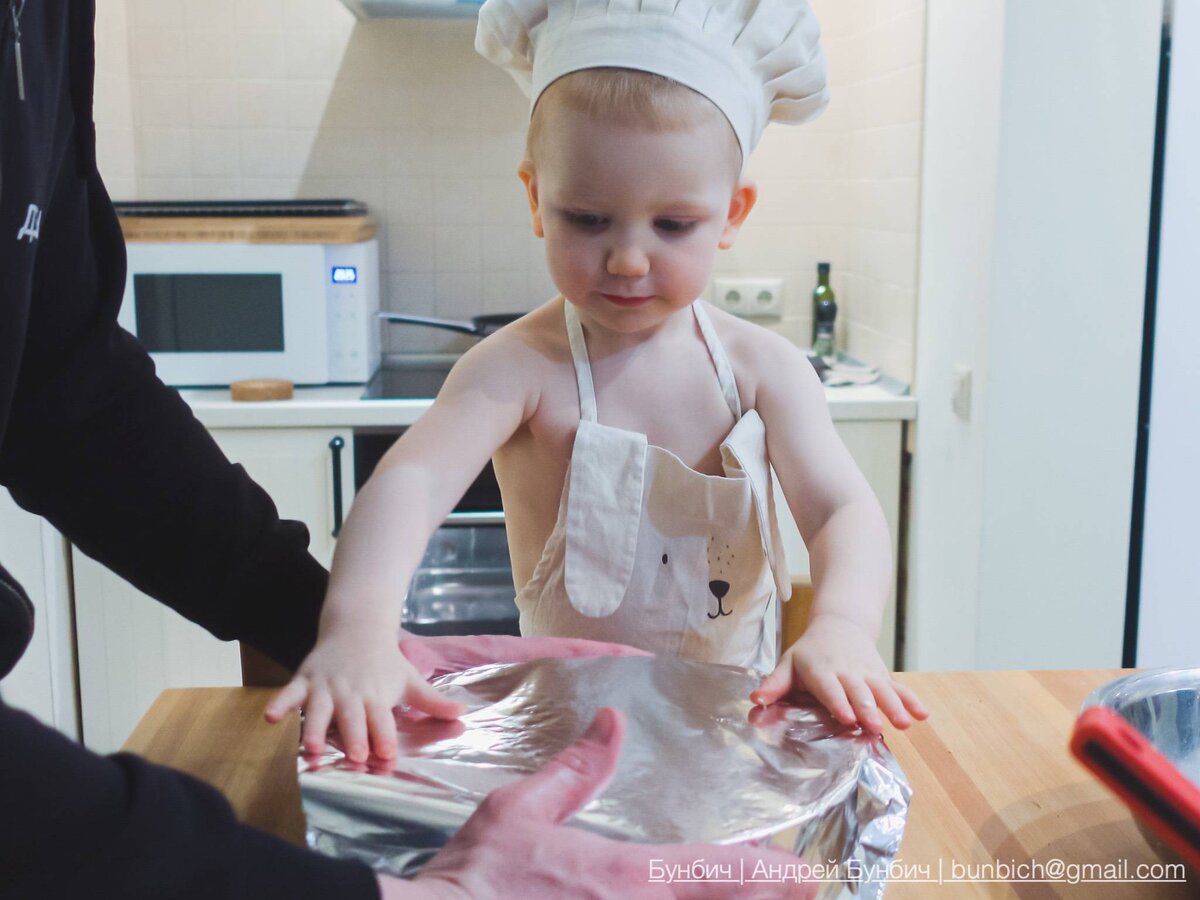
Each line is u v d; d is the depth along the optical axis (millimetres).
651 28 755
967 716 832
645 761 562
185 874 420
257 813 689
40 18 696
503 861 472
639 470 813
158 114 2453
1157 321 1780
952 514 1936
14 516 1853
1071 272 1763
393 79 2467
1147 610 1864
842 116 2496
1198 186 1741
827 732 615
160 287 2145
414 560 753
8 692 1839
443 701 626
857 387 2199
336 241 2152
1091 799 722
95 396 788
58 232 756
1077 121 1726
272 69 2451
